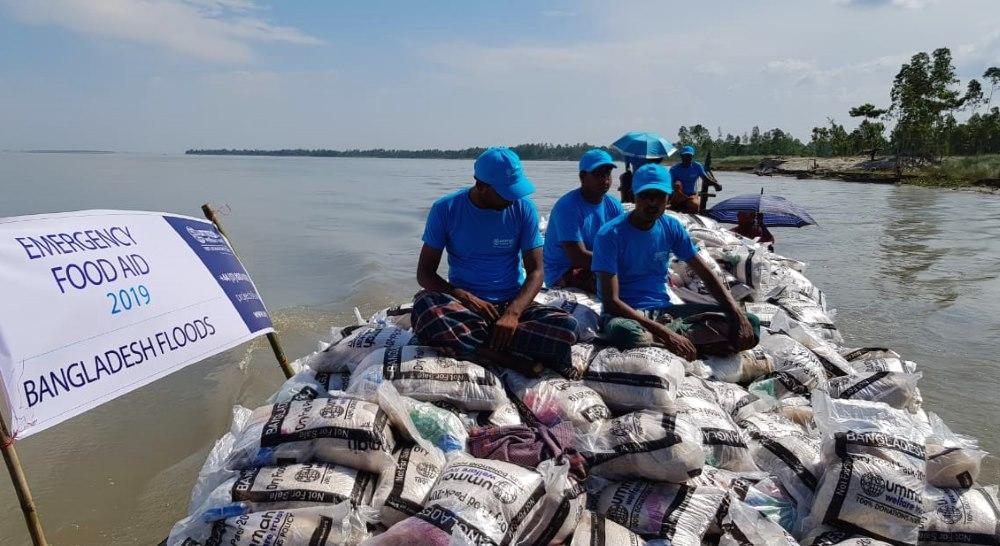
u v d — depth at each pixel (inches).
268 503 98.7
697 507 108.4
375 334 148.8
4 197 1053.8
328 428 105.7
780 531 103.9
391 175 2733.8
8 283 102.1
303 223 796.6
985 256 522.3
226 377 254.2
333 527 94.0
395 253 558.3
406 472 105.6
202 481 112.1
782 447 125.4
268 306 358.6
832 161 2711.6
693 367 159.3
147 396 238.4
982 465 177.8
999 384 238.5
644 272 177.3
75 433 211.5
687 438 112.7
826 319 224.1
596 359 141.6
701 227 279.1
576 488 105.3
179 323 129.6
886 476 108.7
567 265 213.8
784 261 273.6
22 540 158.7
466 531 88.5
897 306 354.3
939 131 2502.5
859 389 151.2
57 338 106.3
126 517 167.5
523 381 136.9
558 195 1215.6
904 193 1398.9
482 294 158.9
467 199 154.3
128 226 127.3
